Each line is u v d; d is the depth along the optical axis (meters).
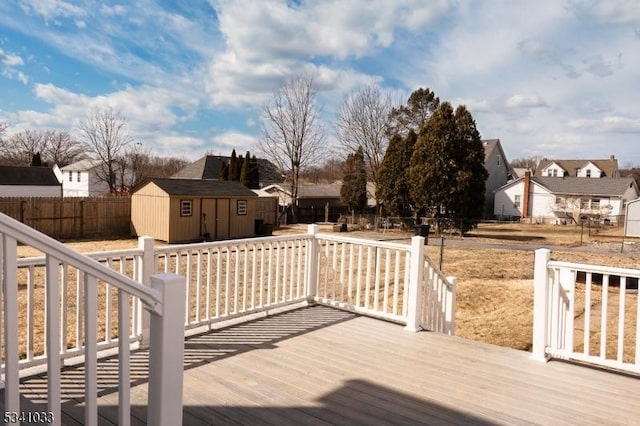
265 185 39.03
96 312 1.64
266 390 3.15
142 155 39.28
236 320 4.83
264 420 2.72
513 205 35.59
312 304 5.57
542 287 3.88
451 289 5.48
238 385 3.22
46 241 1.49
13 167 33.19
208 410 2.83
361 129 30.47
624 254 16.56
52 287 1.53
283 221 29.73
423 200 23.48
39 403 2.77
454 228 23.22
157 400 1.83
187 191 18.70
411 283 4.66
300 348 4.05
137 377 3.28
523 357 3.96
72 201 18.56
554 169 41.06
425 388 3.27
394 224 25.55
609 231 27.42
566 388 3.33
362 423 2.73
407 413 2.88
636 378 3.55
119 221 19.83
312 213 32.16
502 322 7.61
